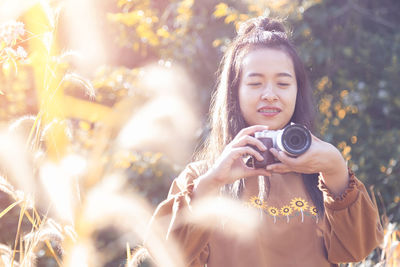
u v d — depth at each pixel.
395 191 6.02
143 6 6.14
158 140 2.27
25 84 5.27
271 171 1.96
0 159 2.08
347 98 6.44
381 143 6.24
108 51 6.25
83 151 4.56
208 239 1.99
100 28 5.88
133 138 2.19
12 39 2.12
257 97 2.14
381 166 6.13
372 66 6.73
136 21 5.97
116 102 5.56
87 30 5.19
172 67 6.02
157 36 6.23
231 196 2.14
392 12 7.20
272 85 2.14
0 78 4.82
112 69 5.93
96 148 2.36
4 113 5.33
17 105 5.39
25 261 2.06
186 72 6.08
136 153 5.32
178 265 1.98
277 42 2.21
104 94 5.64
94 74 5.72
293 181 2.18
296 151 1.88
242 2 6.17
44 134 2.12
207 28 6.34
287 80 2.16
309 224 2.11
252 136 2.00
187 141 5.20
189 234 1.96
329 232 2.08
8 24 2.11
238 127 2.23
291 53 2.22
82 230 2.06
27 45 2.33
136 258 2.14
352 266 2.88
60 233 2.05
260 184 2.15
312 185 2.18
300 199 2.15
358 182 2.04
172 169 5.38
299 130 1.90
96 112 3.93
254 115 2.16
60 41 4.71
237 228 2.06
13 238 4.59
